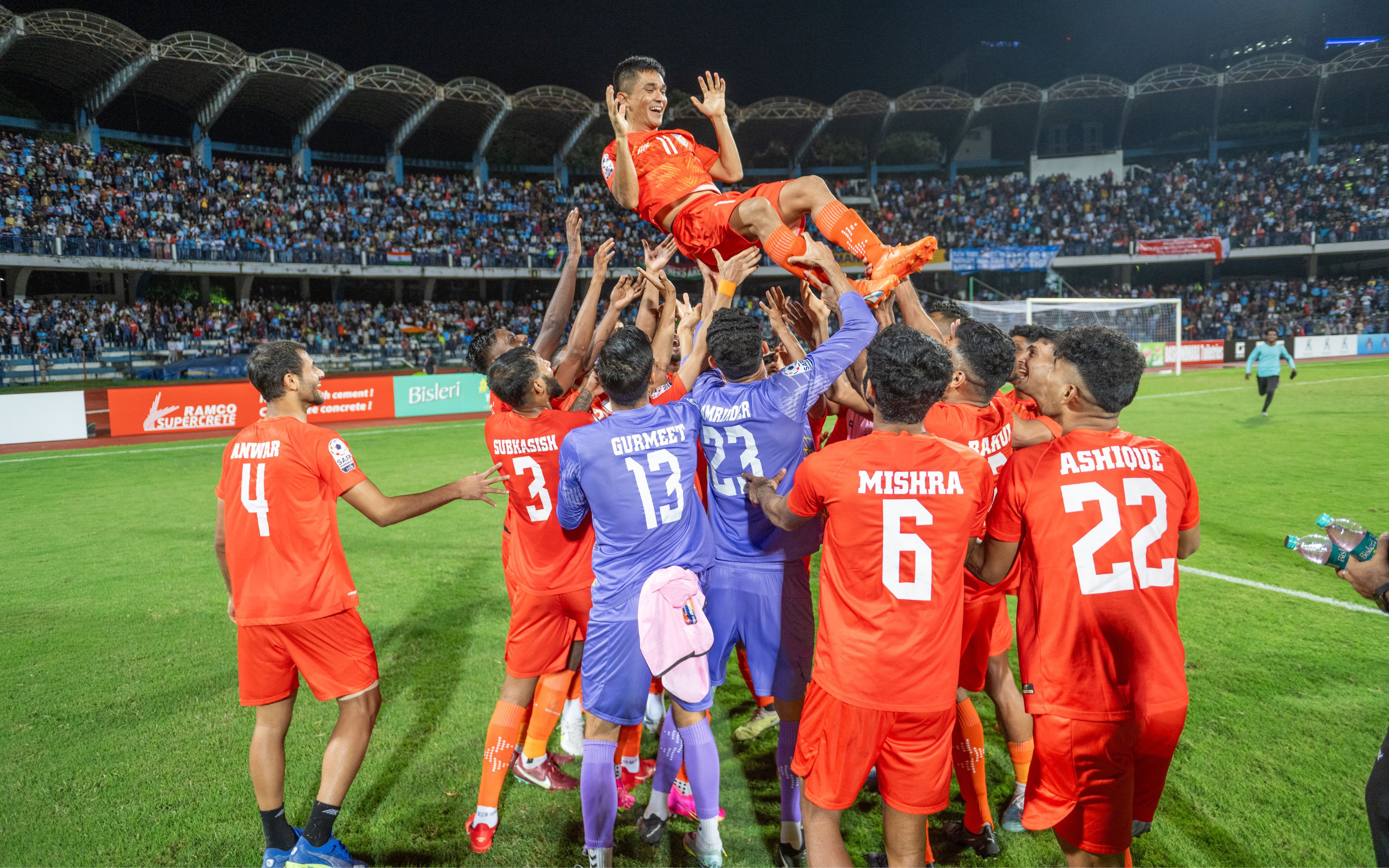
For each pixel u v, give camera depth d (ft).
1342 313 108.78
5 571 23.39
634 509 9.71
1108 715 7.98
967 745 10.34
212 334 96.94
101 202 97.55
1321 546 7.46
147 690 15.39
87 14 91.66
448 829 11.10
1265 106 144.97
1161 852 10.02
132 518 30.22
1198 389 65.72
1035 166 144.77
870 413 11.17
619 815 11.74
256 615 9.96
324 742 13.50
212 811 11.47
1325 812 10.71
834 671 8.30
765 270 132.46
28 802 11.66
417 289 131.03
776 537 10.40
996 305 105.09
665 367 12.60
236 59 103.14
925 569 8.06
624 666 9.75
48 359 82.99
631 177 12.40
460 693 15.23
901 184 147.74
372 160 132.05
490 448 11.42
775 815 11.49
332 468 10.15
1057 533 8.09
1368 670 14.94
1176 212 129.90
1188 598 18.86
